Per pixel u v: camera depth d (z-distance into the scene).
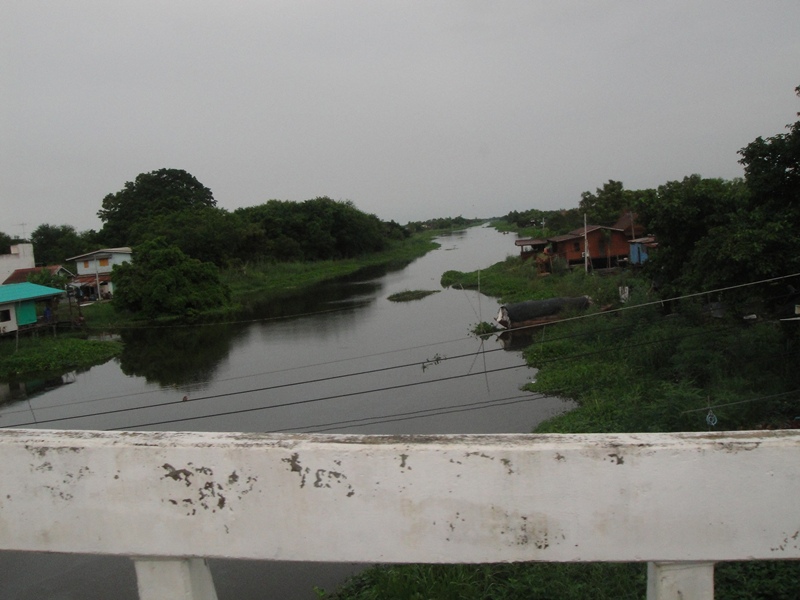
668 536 1.57
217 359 21.06
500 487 1.58
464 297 30.88
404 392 14.85
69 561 7.65
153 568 1.74
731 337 11.98
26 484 1.72
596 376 13.83
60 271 37.25
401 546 1.61
